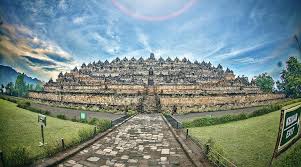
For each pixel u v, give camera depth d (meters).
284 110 5.89
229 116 20.89
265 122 15.59
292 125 6.34
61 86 52.38
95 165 9.52
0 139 12.42
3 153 9.12
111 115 30.58
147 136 15.50
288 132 6.17
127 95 41.28
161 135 15.95
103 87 51.59
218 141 12.72
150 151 11.75
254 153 10.02
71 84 52.59
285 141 6.10
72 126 18.03
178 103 40.41
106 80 56.38
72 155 10.66
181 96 40.53
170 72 67.88
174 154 11.23
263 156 9.43
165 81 57.53
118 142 13.62
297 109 6.58
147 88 51.38
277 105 21.02
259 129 14.08
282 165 7.64
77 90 51.28
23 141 12.38
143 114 34.41
